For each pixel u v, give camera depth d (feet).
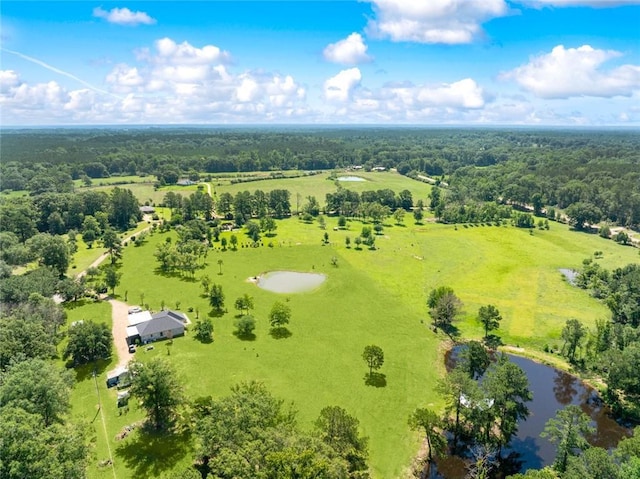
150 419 226.79
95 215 647.56
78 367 278.67
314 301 392.47
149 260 500.74
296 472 137.08
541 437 226.58
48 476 143.84
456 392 226.99
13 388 184.03
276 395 251.80
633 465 160.97
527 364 302.66
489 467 207.10
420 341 325.21
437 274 469.16
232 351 302.04
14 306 322.75
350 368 284.61
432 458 214.28
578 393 270.67
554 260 519.60
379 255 532.32
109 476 191.62
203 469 196.65
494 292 422.41
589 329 342.85
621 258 524.93
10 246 464.65
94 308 369.91
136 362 226.79
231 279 447.01
